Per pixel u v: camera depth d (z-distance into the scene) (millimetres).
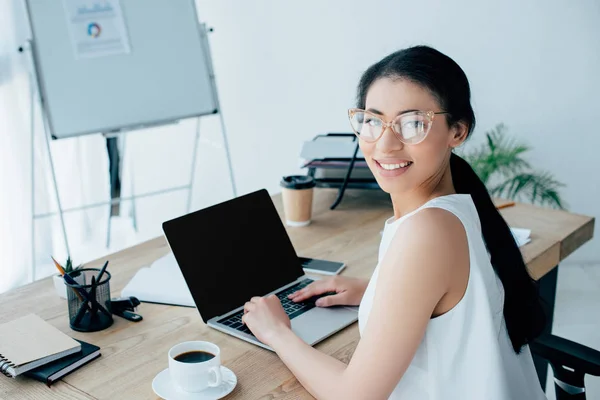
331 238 1791
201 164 3795
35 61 2590
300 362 1116
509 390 1041
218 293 1379
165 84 2820
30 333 1246
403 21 3271
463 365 1025
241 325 1319
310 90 3496
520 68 3205
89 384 1139
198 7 3555
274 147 3648
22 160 3145
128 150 3791
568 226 1815
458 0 3178
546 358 1322
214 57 3604
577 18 3100
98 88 2693
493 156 3195
